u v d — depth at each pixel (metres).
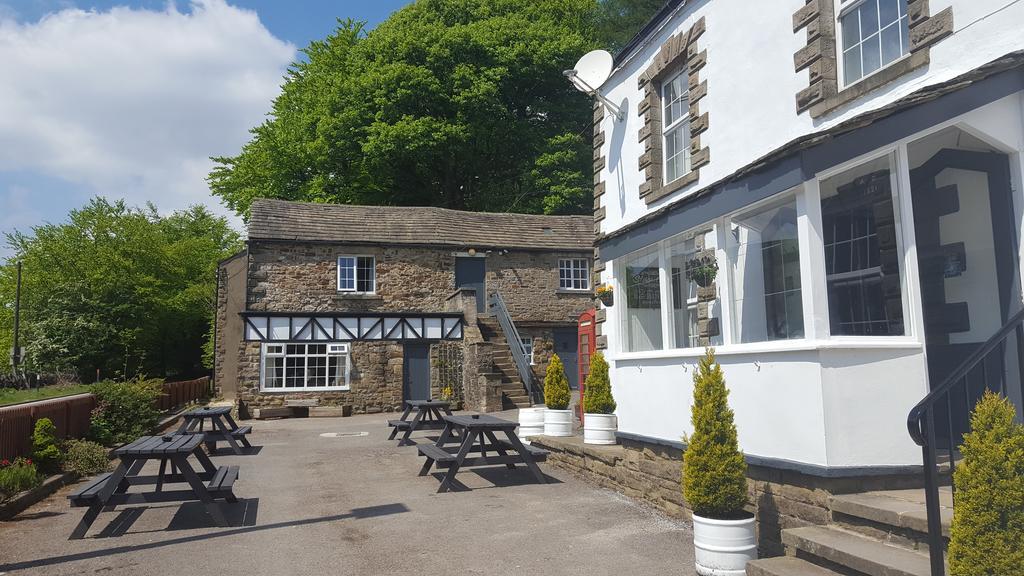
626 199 9.93
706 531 5.16
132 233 41.53
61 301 36.69
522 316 25.06
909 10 5.57
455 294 23.73
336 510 7.83
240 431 13.17
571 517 7.27
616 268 9.70
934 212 5.94
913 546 4.36
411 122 29.00
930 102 4.89
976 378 5.56
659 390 7.92
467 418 10.30
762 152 7.12
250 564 5.84
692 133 8.30
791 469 5.48
